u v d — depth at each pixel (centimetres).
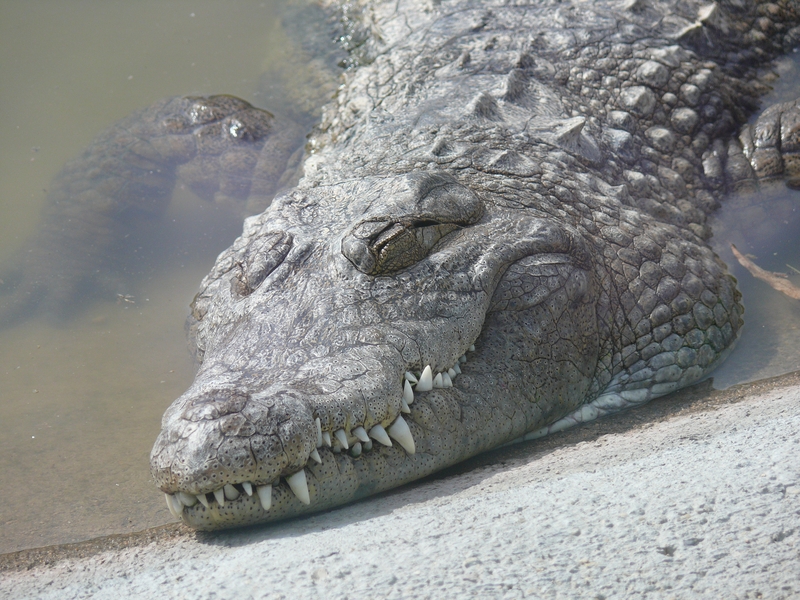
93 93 968
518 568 249
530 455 433
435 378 407
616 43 738
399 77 742
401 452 385
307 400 351
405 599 240
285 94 934
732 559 238
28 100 954
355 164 599
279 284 437
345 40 941
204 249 732
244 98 936
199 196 809
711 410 466
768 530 248
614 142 659
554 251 482
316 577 262
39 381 576
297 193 512
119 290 684
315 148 782
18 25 1112
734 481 281
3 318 648
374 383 371
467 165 563
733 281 591
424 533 286
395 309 411
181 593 271
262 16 1128
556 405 466
